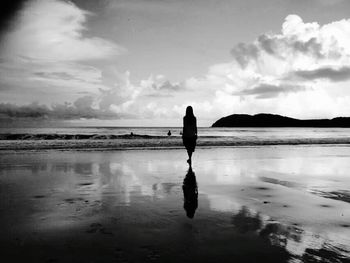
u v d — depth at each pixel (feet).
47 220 14.93
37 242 11.91
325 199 19.86
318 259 10.43
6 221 14.73
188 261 10.18
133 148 64.59
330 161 42.47
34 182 25.58
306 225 14.25
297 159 44.98
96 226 14.01
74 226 13.98
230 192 22.02
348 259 10.46
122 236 12.60
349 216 15.87
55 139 98.53
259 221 14.88
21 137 107.45
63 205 17.97
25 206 17.69
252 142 87.97
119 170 32.89
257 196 20.68
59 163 38.32
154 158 45.39
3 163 37.83
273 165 37.91
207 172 32.01
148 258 10.41
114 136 119.44
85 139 99.96
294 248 11.41
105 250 11.10
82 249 11.21
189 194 21.26
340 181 26.94
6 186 23.75
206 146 74.28
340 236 12.77
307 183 25.85
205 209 17.20
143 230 13.41
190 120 35.22
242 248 11.35
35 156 46.85
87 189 22.82
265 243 11.87
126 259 10.32
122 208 17.35
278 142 89.04
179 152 55.98
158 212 16.51
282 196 20.74
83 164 37.65
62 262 10.09
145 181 26.48
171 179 27.55
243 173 31.42
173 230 13.42
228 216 15.75
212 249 11.23
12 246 11.49
